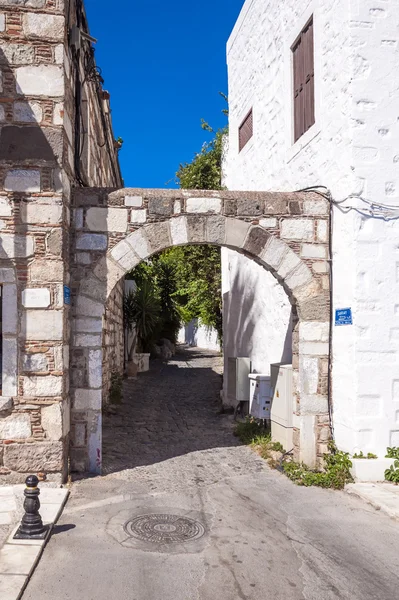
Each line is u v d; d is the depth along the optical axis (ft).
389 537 17.37
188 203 24.67
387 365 23.47
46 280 22.03
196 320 126.00
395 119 23.93
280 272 25.16
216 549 16.21
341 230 24.50
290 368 26.63
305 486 22.66
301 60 29.68
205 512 19.40
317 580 14.37
